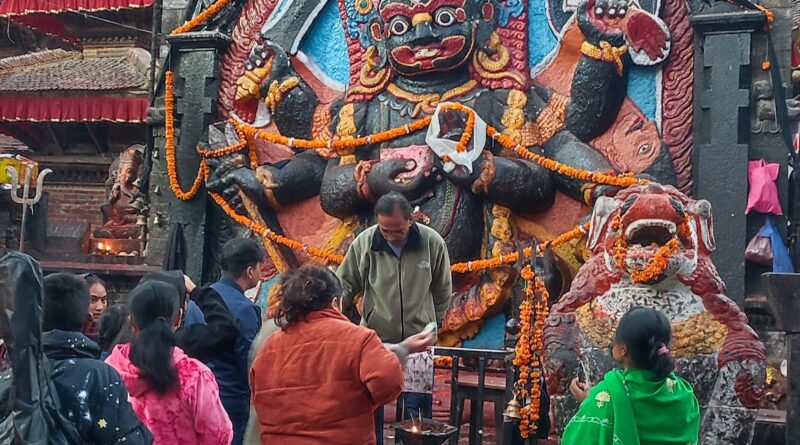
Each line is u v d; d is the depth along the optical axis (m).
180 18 12.72
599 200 6.96
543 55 10.70
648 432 3.93
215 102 11.95
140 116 17.45
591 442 3.93
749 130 9.83
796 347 6.57
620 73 10.19
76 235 18.97
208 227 11.92
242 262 5.98
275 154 11.70
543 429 7.99
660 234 6.56
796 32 10.64
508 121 10.37
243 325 5.65
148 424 4.28
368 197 10.55
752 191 9.59
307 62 11.68
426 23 10.37
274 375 4.28
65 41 21.73
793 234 9.85
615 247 6.67
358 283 6.34
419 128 10.43
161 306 4.41
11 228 14.88
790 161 9.88
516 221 10.40
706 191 9.73
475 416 7.36
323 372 4.19
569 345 6.86
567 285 10.12
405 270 6.15
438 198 10.28
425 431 5.69
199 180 11.77
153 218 12.31
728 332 6.62
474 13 10.55
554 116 10.40
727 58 9.80
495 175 10.01
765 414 7.96
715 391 6.55
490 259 10.19
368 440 4.24
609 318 6.71
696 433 4.07
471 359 10.17
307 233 11.34
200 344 5.41
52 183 19.70
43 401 3.51
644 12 10.12
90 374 3.71
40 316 3.54
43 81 17.81
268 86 11.45
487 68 10.59
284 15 11.79
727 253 9.56
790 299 6.59
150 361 4.27
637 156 10.17
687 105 10.13
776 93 9.72
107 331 5.72
